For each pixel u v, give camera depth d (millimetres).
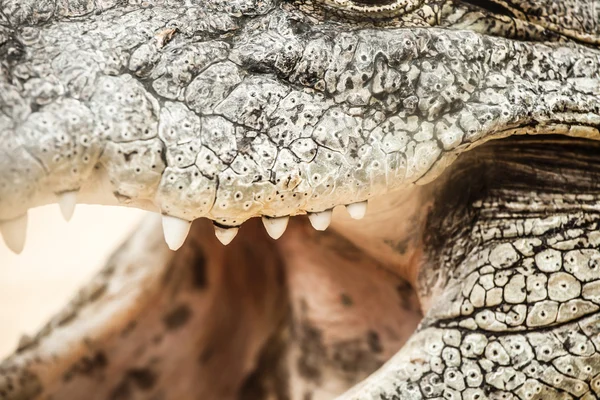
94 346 1098
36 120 931
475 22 996
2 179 926
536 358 980
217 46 956
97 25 952
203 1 961
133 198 947
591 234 993
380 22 980
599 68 1003
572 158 1004
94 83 940
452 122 974
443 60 975
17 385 1082
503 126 979
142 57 947
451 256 1013
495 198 1004
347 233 1069
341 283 1093
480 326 983
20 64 938
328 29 967
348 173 961
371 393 974
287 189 955
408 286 1079
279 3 967
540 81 990
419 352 982
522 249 991
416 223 1043
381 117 967
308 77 960
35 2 950
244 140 951
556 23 1002
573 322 985
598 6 1013
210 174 947
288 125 956
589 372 983
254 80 956
